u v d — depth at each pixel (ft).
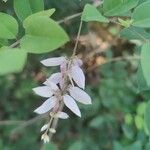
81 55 0.90
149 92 0.87
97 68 1.32
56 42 0.50
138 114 1.24
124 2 0.63
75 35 0.95
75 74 0.62
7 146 1.53
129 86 1.42
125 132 1.24
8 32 0.59
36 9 0.64
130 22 0.61
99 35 1.17
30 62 1.10
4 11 0.82
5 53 0.48
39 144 1.55
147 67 0.52
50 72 1.05
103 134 1.52
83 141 1.55
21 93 1.57
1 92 1.60
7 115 1.63
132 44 1.20
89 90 1.34
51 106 0.62
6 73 0.47
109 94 1.42
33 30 0.52
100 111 1.45
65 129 1.59
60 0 0.89
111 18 0.66
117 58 1.16
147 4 0.60
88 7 0.58
